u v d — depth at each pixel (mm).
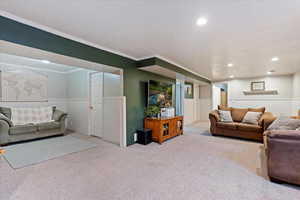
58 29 2082
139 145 3344
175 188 1724
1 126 3273
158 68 3566
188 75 4672
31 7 1580
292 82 5098
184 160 2506
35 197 1557
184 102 5938
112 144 3414
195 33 2170
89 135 4355
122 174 2035
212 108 6875
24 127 3547
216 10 1603
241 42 2484
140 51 3012
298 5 1504
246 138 3756
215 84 6883
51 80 5027
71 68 4781
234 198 1554
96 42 2555
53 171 2119
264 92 5582
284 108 5242
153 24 1921
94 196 1575
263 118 3521
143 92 3787
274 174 1842
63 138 3996
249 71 4801
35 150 3000
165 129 3693
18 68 4336
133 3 1491
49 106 4910
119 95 3359
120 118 3281
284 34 2176
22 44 1828
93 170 2148
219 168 2223
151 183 1823
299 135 1725
